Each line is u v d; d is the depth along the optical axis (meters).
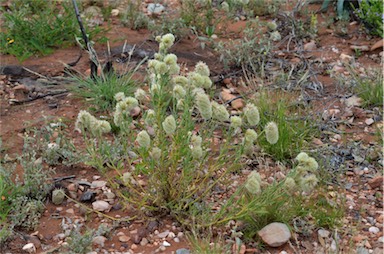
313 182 1.44
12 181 1.71
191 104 1.64
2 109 2.08
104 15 2.76
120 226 1.57
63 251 1.47
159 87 1.53
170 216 1.60
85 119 1.53
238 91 2.24
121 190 1.69
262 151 1.87
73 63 2.37
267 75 2.35
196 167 1.69
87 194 1.66
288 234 1.53
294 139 1.92
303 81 2.29
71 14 2.54
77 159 1.79
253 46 2.44
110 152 1.79
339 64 2.45
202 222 1.53
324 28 2.74
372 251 1.53
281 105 2.00
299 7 2.86
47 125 1.98
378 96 2.19
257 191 1.42
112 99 2.10
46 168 1.79
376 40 2.64
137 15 2.70
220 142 1.92
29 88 2.21
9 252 1.47
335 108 2.17
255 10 2.85
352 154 1.91
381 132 2.01
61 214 1.61
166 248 1.50
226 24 2.69
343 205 1.65
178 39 2.57
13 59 2.37
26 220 1.56
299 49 2.54
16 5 2.72
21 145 1.89
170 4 2.96
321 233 1.57
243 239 1.54
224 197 1.67
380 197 1.74
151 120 1.54
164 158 1.60
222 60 2.43
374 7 2.63
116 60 2.41
